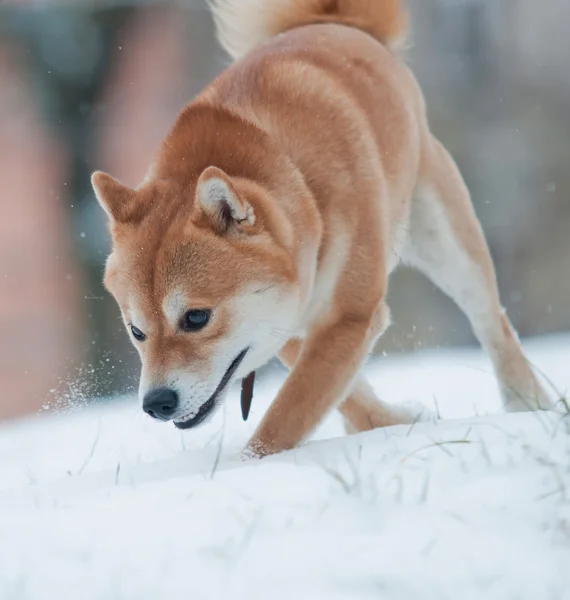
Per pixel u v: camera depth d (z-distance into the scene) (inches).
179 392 356.2
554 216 1397.6
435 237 482.6
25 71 1284.4
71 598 208.4
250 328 365.7
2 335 1272.1
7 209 1321.4
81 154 1317.7
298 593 202.8
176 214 371.2
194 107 409.4
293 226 377.1
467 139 1430.9
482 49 1485.0
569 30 1485.0
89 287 1243.2
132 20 1299.2
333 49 438.0
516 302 1353.3
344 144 402.3
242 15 501.7
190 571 218.4
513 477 276.7
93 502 284.5
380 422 467.2
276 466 311.1
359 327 401.1
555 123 1449.3
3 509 293.9
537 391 500.7
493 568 214.1
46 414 691.4
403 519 245.0
